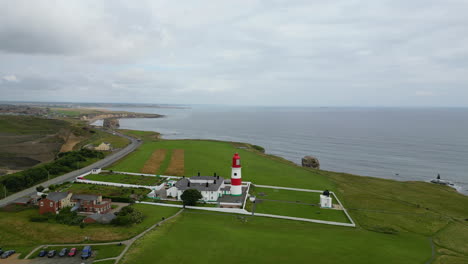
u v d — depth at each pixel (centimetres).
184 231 6153
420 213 8238
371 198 9506
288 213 7756
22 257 5006
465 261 5369
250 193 9338
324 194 8512
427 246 6059
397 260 5275
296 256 5212
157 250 5203
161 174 11212
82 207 7356
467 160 18212
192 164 13025
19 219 6538
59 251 5188
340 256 5297
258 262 4944
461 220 7869
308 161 15650
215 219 7075
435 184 12481
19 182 8969
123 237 5753
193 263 4822
